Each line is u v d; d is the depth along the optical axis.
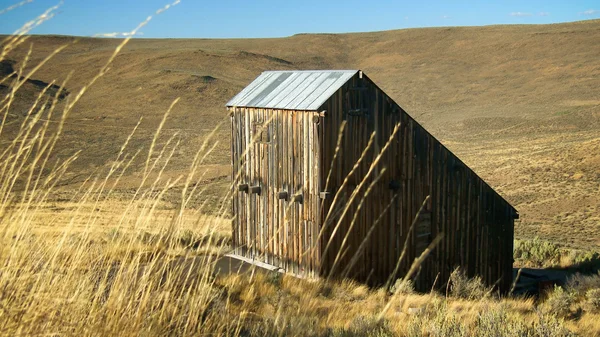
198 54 184.38
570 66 173.75
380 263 17.88
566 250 30.70
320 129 16.16
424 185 19.44
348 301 10.13
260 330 4.11
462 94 160.12
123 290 2.81
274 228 17.39
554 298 15.78
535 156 80.62
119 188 25.84
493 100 150.50
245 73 180.00
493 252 22.39
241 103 18.50
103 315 2.73
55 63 152.38
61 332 2.59
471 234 21.44
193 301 3.04
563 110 127.50
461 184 20.84
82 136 87.69
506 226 22.89
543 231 49.16
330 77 17.53
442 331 7.86
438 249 20.14
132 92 132.25
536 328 8.96
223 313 3.62
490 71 182.00
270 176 17.58
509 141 97.75
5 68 49.34
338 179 16.59
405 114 18.50
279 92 18.19
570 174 69.94
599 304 15.60
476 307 10.97
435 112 140.50
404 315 9.51
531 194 64.19
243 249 18.31
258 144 17.81
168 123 108.25
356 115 17.09
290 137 17.02
